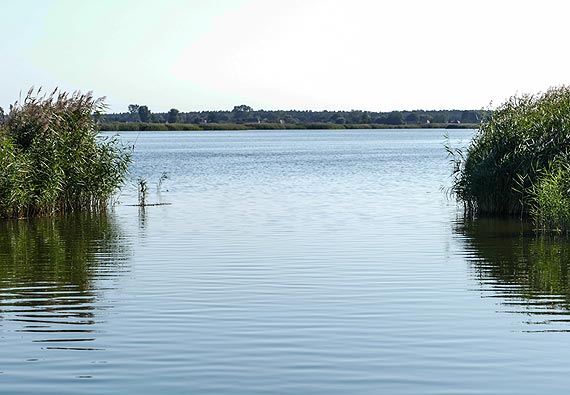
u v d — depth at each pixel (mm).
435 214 30375
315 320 14336
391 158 75375
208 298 16078
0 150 29062
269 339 13172
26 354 12492
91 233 25812
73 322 14336
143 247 22734
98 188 32125
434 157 77062
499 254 21375
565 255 21234
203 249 22234
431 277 18172
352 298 16031
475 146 30953
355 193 39531
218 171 56969
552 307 15367
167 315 14750
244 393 10820
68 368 11836
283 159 74688
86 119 32469
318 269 19109
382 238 24141
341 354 12391
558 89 31109
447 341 13055
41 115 31297
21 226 27781
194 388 11008
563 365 11883
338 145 117625
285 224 27594
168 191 41375
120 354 12453
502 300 15914
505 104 30969
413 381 11234
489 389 10938
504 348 12688
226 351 12555
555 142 28672
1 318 14664
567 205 24672
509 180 29031
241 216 30109
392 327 13867
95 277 18359
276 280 17828
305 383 11172
